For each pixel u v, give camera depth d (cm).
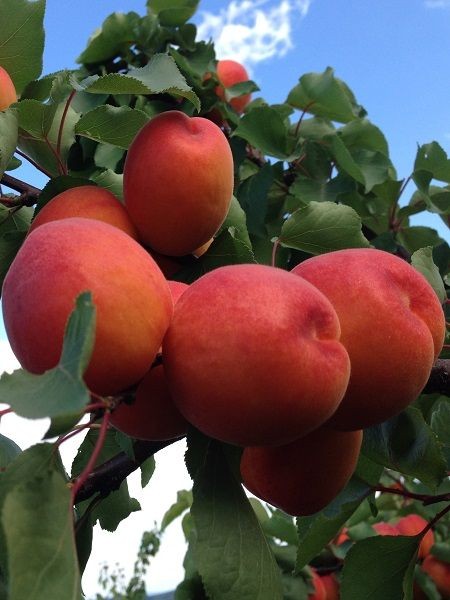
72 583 12
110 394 16
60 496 13
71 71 25
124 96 43
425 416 35
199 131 22
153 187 21
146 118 25
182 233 22
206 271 24
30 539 12
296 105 50
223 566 17
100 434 15
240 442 16
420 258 27
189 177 21
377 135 50
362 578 26
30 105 25
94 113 25
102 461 28
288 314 15
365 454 24
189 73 47
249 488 22
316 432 20
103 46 47
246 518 18
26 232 25
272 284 16
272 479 20
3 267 25
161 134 22
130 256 16
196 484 18
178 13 48
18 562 12
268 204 48
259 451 21
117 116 25
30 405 13
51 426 14
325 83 48
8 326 16
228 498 18
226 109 47
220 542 17
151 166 21
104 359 15
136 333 16
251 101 56
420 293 19
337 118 50
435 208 47
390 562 26
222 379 15
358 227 27
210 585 17
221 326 15
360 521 47
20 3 28
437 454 23
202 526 17
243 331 15
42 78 28
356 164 43
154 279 16
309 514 21
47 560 12
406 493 27
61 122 26
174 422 19
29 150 28
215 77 49
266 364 15
